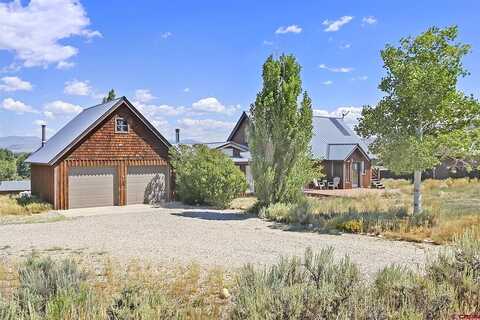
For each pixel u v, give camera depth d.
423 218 15.32
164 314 4.88
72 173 24.39
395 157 15.84
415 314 4.42
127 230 16.19
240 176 24.88
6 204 22.81
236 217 19.97
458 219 15.20
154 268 9.45
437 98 15.60
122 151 26.17
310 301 4.54
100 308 5.12
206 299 6.75
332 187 34.66
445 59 16.34
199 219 19.39
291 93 20.78
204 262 10.18
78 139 24.36
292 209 18.23
